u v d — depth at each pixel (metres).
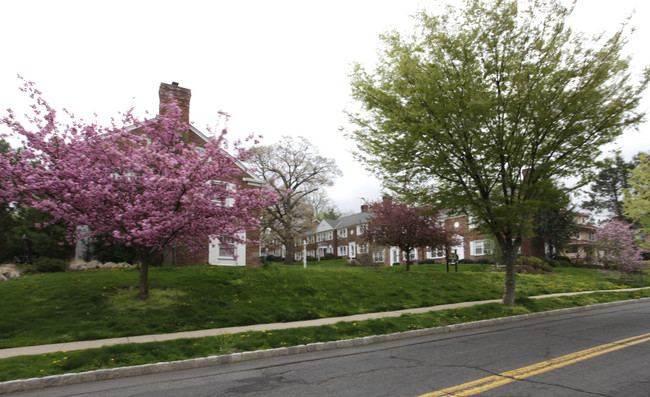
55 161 11.09
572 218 33.12
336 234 60.12
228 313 11.59
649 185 24.34
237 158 12.54
